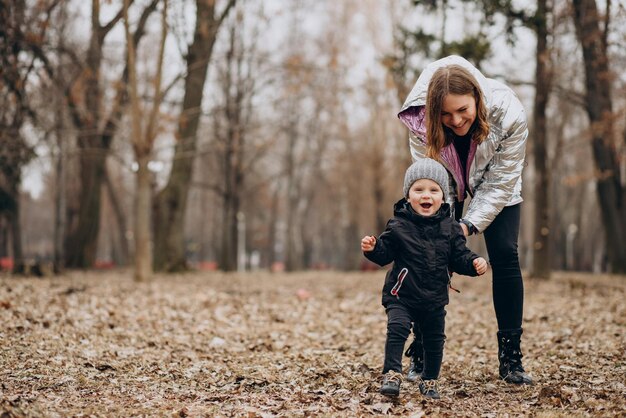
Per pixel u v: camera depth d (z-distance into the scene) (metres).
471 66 4.60
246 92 26.88
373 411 4.12
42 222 65.31
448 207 4.50
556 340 6.95
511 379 4.86
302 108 34.12
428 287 4.39
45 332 6.58
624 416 3.87
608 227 20.73
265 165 47.28
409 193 4.52
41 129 18.98
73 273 20.77
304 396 4.50
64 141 23.72
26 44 16.50
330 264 71.75
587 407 4.16
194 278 18.06
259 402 4.38
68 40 20.89
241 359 5.95
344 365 5.58
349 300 11.31
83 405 4.16
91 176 27.00
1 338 6.03
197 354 6.19
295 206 41.53
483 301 11.26
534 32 16.12
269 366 5.57
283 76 22.45
